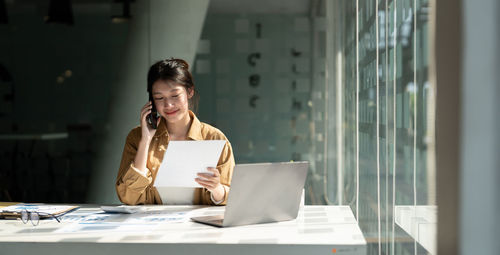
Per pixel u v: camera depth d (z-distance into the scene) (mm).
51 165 3836
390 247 2139
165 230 1568
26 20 3797
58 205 2092
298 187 1731
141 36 3746
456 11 816
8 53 3816
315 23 3641
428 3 1493
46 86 3805
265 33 3684
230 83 3705
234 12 3695
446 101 857
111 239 1449
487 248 798
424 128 1555
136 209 1915
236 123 3709
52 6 3779
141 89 3760
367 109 2727
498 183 792
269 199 1664
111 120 3789
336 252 1388
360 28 2939
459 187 804
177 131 2305
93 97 3791
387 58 2172
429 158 1509
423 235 1596
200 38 3719
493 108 792
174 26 3729
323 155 3658
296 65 3668
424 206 1555
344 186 3592
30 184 3854
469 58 796
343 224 1655
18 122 3834
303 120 3674
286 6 3666
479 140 797
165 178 1854
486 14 793
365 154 2791
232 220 1613
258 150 3703
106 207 1907
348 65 3439
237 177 1567
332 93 3635
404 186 1870
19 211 1808
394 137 2039
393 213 2086
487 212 798
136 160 2117
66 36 3785
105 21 3764
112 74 3773
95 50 3775
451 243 842
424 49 1547
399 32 1917
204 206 2066
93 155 3811
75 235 1508
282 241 1405
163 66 2178
